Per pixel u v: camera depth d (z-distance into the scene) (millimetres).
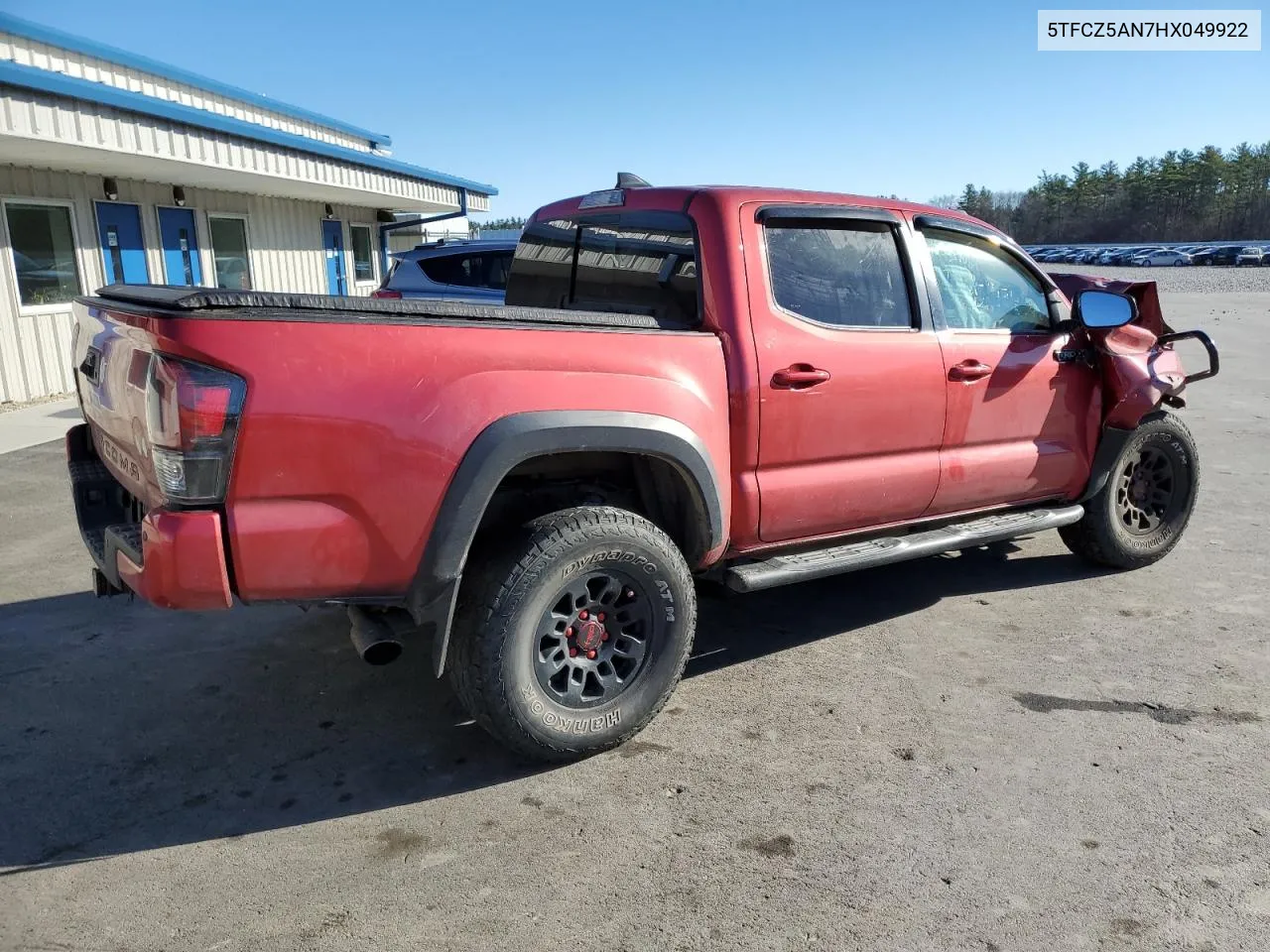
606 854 2701
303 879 2598
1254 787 3000
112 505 3455
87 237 11859
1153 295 4941
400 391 2693
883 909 2453
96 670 3910
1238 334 18828
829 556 3756
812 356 3561
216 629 4367
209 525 2523
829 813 2885
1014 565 5242
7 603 4645
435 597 2822
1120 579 4984
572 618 3107
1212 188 112750
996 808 2898
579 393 2975
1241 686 3713
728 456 3418
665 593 3219
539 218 4543
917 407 3900
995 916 2422
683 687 3758
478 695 2965
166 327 2439
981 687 3729
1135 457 4879
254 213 15930
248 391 2506
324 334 2600
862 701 3621
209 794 3016
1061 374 4465
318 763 3217
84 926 2400
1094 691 3680
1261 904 2463
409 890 2551
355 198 17672
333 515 2658
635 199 3822
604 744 3184
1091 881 2559
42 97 8656
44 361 11219
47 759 3215
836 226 3773
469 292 9977
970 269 4250
